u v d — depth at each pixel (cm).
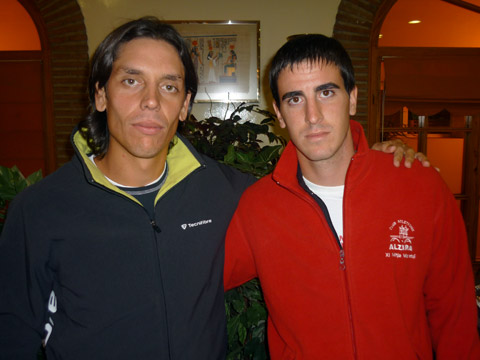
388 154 103
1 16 341
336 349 91
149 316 93
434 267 94
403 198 94
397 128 352
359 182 95
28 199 93
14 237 92
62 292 93
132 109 93
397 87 341
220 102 332
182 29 326
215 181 111
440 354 95
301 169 104
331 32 330
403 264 91
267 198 104
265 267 100
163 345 93
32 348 93
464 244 96
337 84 93
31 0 318
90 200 94
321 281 93
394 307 89
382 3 322
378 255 92
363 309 89
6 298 91
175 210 101
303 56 92
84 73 326
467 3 341
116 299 92
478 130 361
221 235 106
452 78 346
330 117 92
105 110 105
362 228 93
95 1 322
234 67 330
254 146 204
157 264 95
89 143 105
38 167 346
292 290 97
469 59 347
